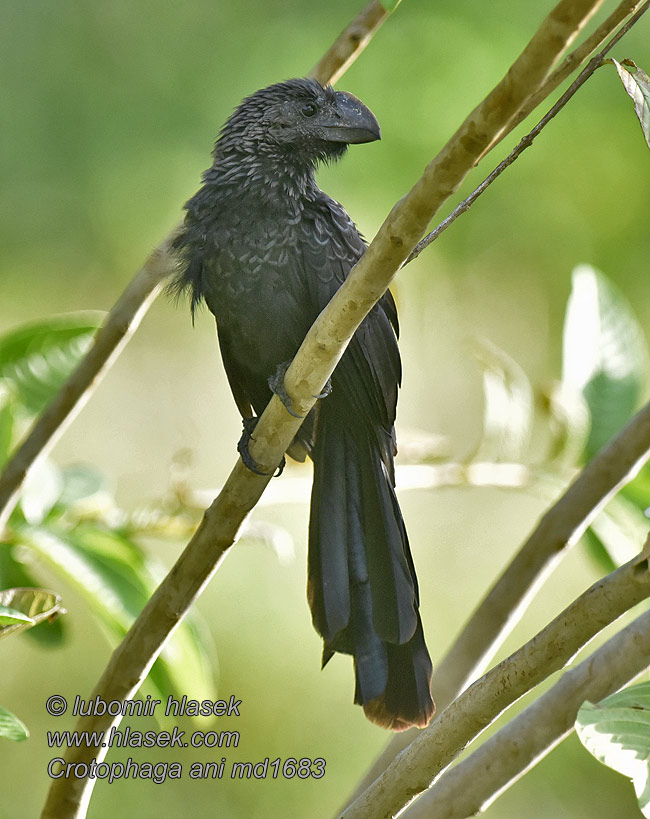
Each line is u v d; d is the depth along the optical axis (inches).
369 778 227.6
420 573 565.3
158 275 255.8
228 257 283.3
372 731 514.3
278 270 282.5
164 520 265.7
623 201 593.3
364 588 249.0
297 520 537.6
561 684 169.3
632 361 265.7
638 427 221.3
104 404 601.9
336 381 269.4
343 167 558.6
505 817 492.4
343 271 285.6
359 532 260.7
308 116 291.0
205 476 601.9
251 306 285.6
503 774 172.2
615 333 266.5
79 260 584.7
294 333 287.9
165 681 250.5
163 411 611.5
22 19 573.0
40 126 572.4
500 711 164.1
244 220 283.3
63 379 269.6
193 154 578.6
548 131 588.4
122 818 470.0
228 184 287.4
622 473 222.7
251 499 194.4
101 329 249.9
